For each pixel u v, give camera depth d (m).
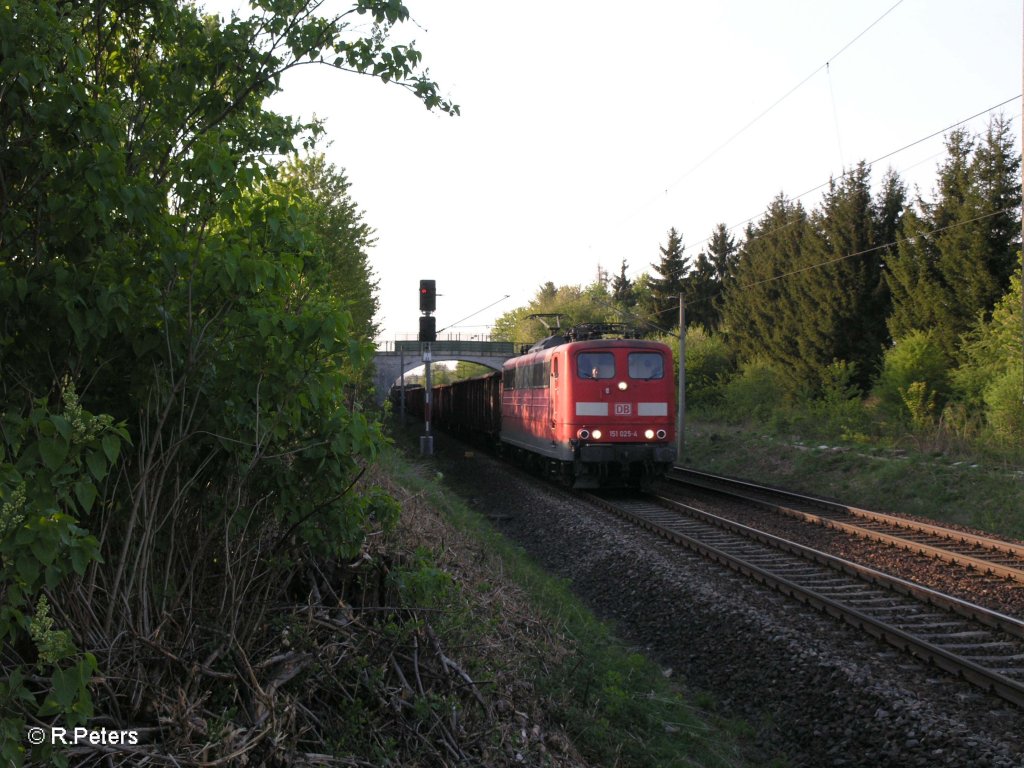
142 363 3.52
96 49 3.80
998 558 10.91
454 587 6.03
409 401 50.00
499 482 20.16
